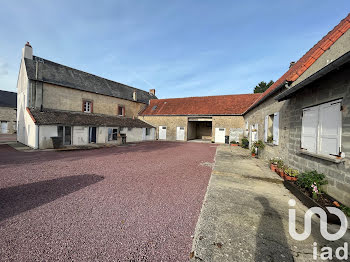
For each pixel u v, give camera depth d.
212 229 2.65
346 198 3.25
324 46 5.55
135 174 5.77
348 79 3.30
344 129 3.38
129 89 25.66
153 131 23.25
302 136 4.97
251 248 2.24
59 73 16.34
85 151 11.28
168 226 2.74
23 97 14.68
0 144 14.15
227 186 4.67
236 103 20.64
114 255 2.09
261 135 9.63
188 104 23.56
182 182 4.99
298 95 5.25
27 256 2.04
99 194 3.99
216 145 17.12
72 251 2.14
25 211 3.13
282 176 5.39
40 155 9.30
